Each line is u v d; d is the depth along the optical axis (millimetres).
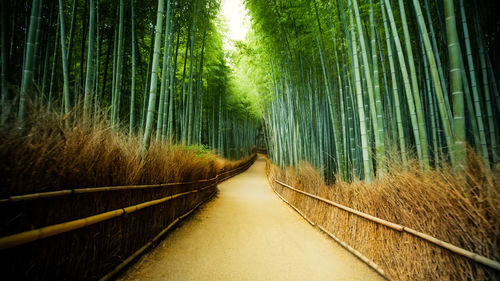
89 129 1726
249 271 2053
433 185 1640
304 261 2303
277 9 5254
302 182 4793
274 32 5781
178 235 2971
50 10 3342
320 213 3588
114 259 1775
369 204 2312
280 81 7156
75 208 1387
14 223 1045
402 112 3303
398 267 1837
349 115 3527
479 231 1315
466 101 2416
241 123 19438
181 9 5379
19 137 1124
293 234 3258
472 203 1403
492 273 1228
